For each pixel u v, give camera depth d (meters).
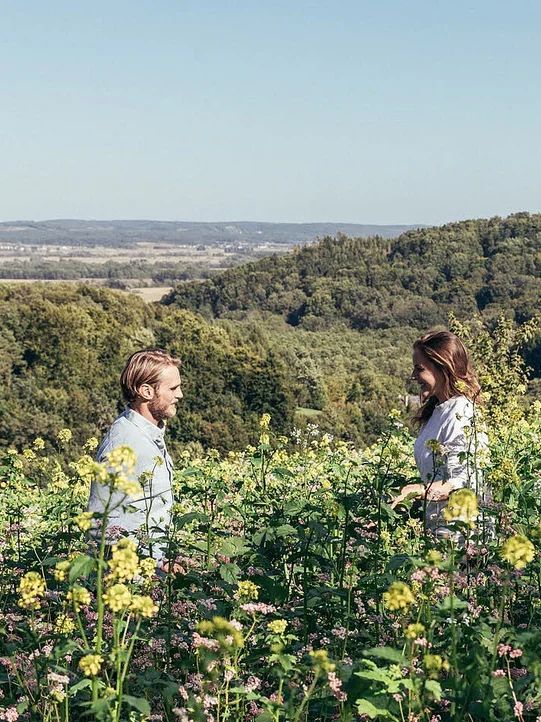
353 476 6.37
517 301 87.38
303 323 109.38
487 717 2.83
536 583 4.09
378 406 57.44
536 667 2.82
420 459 5.18
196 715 2.92
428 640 3.06
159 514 4.90
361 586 4.22
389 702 2.85
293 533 4.41
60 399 57.12
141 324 68.00
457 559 3.93
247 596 3.54
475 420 4.81
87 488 6.25
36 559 5.21
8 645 3.54
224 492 5.75
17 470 6.76
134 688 3.47
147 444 4.98
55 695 3.08
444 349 5.11
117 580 2.85
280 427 58.34
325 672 2.93
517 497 4.97
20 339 59.12
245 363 60.81
